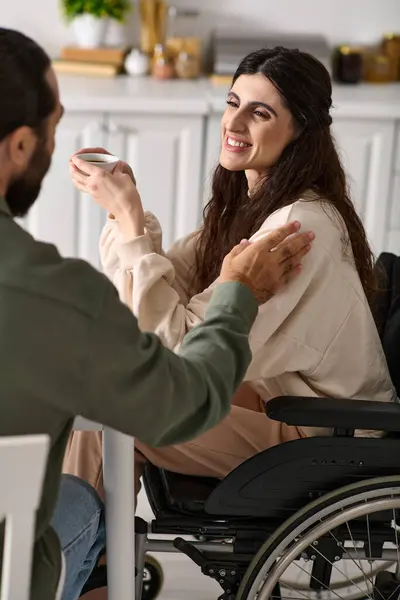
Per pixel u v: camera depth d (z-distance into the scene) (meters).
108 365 1.28
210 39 4.57
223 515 1.93
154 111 3.96
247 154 2.09
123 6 4.39
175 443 1.44
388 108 4.00
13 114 1.30
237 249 1.84
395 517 1.97
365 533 1.95
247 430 2.02
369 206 4.18
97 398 1.30
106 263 2.12
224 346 1.49
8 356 1.24
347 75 4.36
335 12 4.57
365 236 2.12
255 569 1.88
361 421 1.84
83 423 1.60
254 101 2.04
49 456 1.35
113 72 4.32
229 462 2.02
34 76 1.31
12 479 1.20
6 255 1.26
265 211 2.05
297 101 2.02
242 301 1.59
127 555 1.67
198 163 4.06
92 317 1.27
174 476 2.04
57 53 4.58
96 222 4.14
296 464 1.88
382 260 2.35
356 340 1.98
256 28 4.57
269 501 1.91
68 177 4.07
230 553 1.98
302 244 1.86
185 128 4.00
